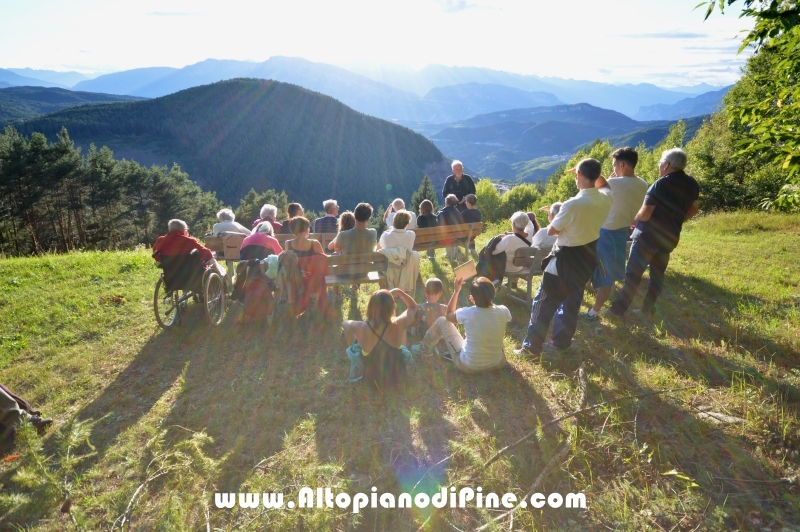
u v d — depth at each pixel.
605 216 4.68
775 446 3.41
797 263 9.00
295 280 6.02
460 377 4.71
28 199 46.09
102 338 5.97
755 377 4.33
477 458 3.26
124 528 2.86
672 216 5.59
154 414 4.19
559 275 4.81
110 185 55.09
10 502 2.90
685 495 3.00
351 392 4.45
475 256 10.16
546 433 3.71
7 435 3.74
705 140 28.78
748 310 6.24
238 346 5.65
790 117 5.63
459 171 10.96
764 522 2.79
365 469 3.38
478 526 2.83
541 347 5.02
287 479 3.23
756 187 20.66
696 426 3.65
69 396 4.57
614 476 3.23
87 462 3.54
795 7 4.85
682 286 7.54
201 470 3.34
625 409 3.92
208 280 6.03
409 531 2.81
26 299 7.51
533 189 63.84
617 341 5.41
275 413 4.12
